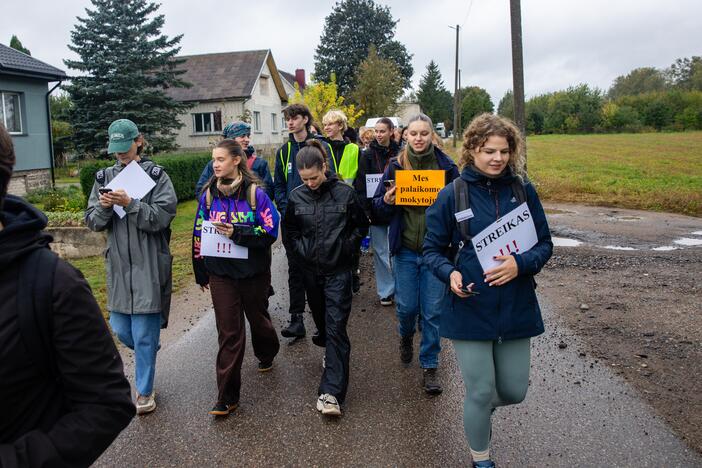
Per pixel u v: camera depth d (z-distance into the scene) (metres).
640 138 49.00
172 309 6.37
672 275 7.19
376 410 3.89
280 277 7.79
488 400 2.92
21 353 1.35
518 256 2.78
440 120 83.44
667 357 4.56
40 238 1.44
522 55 13.34
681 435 3.41
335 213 3.96
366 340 5.26
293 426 3.69
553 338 5.09
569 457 3.22
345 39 65.50
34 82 19.44
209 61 35.91
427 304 4.05
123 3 25.00
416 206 4.07
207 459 3.33
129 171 3.79
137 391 3.92
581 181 18.33
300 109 5.64
